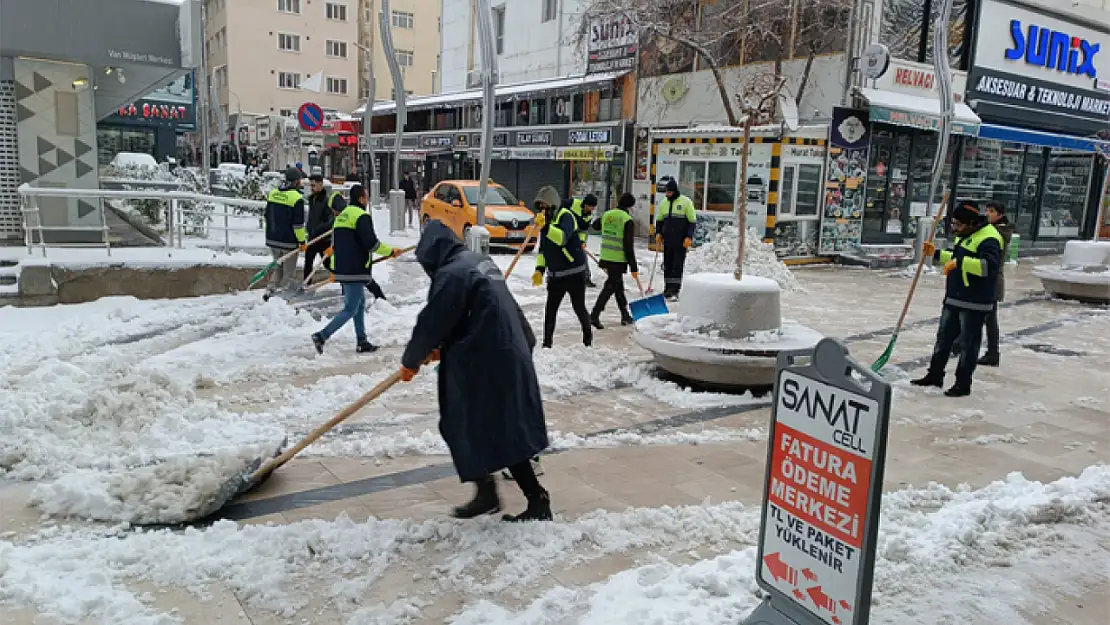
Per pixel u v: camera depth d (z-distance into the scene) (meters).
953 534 3.82
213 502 3.97
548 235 7.79
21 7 10.07
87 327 8.16
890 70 16.39
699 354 6.29
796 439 2.53
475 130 26.66
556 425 5.70
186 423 5.02
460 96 27.64
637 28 18.73
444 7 30.50
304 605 3.19
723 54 18.12
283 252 10.08
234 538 3.63
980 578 3.48
